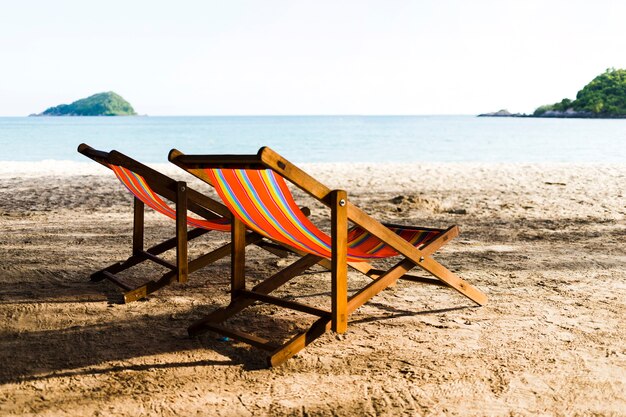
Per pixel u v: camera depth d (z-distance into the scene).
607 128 72.75
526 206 8.86
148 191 4.15
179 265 4.03
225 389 2.68
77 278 4.63
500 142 40.53
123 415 2.42
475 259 5.45
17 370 2.88
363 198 9.73
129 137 50.00
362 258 3.43
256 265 5.18
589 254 5.69
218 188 3.18
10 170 14.07
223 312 3.46
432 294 4.29
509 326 3.56
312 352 3.13
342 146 36.94
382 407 2.50
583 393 2.64
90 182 11.61
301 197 10.02
